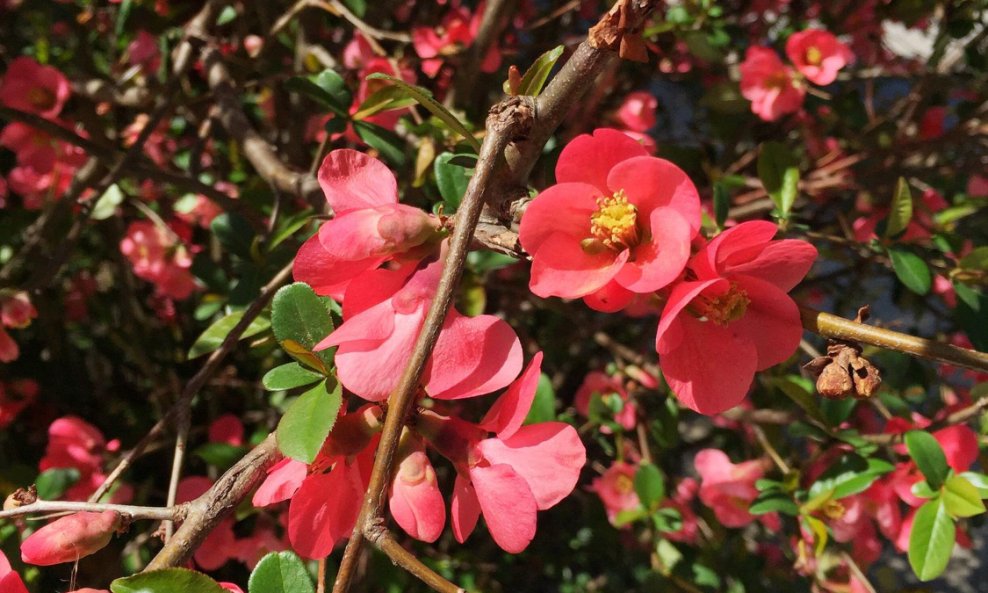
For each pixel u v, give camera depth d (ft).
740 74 1.54
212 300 1.35
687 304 0.62
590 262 0.63
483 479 0.60
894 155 1.54
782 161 1.05
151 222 1.63
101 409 1.85
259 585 0.55
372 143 1.00
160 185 1.68
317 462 0.62
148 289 2.02
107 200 1.43
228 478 0.62
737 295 0.60
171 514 0.61
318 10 1.53
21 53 1.81
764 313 0.61
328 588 1.09
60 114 1.53
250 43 1.64
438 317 0.53
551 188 0.61
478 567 1.74
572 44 1.61
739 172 1.76
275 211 1.04
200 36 1.25
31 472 1.15
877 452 1.07
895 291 1.65
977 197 1.47
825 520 1.09
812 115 1.63
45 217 1.44
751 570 1.61
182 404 0.84
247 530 1.17
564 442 0.61
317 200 1.02
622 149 0.62
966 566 2.45
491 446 0.61
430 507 0.60
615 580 1.90
